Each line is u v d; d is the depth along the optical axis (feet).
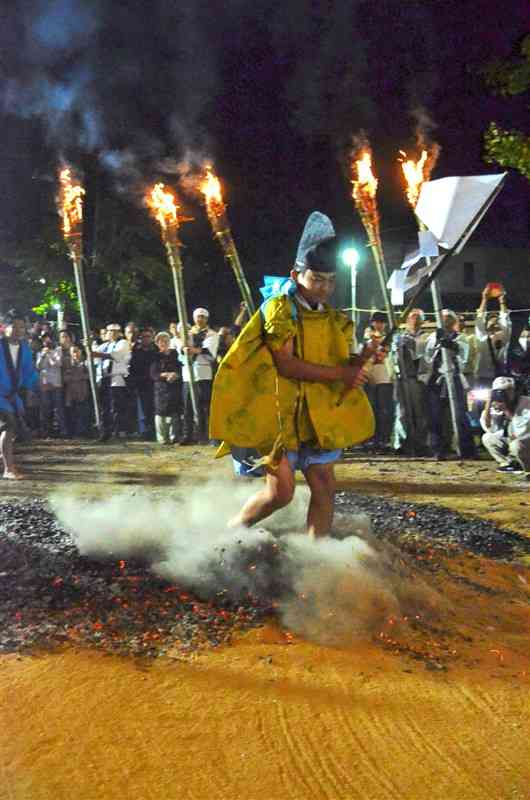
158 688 12.66
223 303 97.35
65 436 57.06
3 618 14.87
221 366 16.78
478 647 15.31
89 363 52.03
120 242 92.58
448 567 19.83
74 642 14.11
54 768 10.64
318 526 17.95
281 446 16.84
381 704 12.73
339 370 16.84
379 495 30.63
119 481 33.50
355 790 10.59
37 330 66.13
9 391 34.83
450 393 41.65
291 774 10.82
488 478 35.45
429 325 51.78
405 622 15.74
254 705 12.36
